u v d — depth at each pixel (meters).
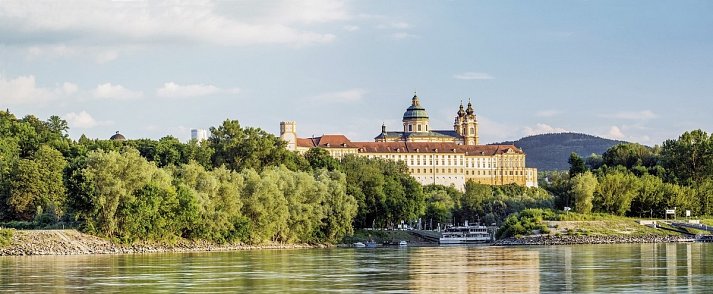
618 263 173.88
